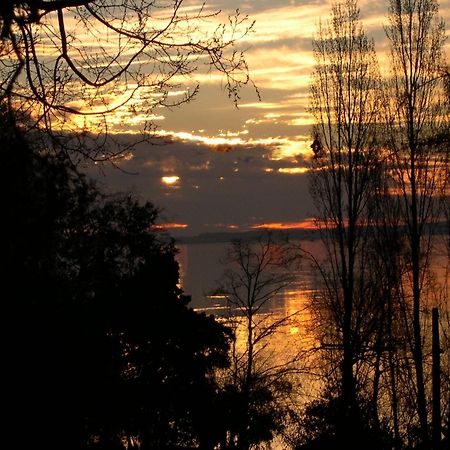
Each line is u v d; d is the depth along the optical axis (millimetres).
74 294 11750
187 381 24172
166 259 22297
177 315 22969
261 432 26438
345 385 26000
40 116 7770
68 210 8836
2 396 10508
